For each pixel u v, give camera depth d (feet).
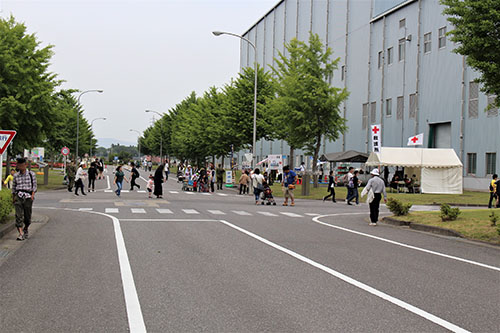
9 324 17.06
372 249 35.47
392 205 57.72
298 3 214.69
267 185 82.89
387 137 157.69
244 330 16.63
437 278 25.90
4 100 93.66
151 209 65.16
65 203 73.15
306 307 19.58
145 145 435.94
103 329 16.60
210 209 67.21
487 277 26.55
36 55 100.58
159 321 17.52
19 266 27.22
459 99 130.21
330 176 97.25
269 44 247.29
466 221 49.29
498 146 117.91
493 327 17.48
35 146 108.68
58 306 19.36
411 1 146.72
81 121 232.94
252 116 157.48
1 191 45.32
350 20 177.68
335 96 127.03
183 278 24.50
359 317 18.38
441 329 17.16
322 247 35.58
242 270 26.66
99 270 26.23
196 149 221.87
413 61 146.30
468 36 46.50
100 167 174.70
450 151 120.67
